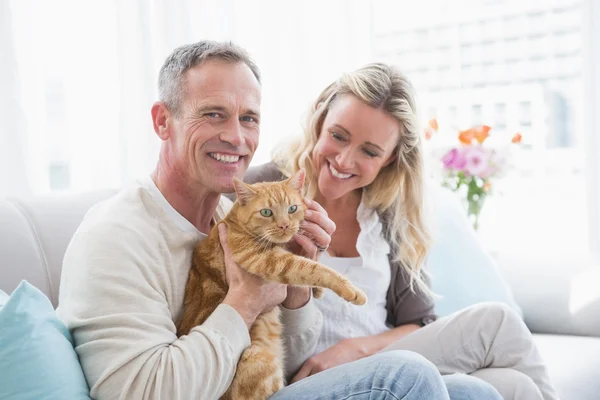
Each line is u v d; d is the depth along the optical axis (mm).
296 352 1555
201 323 1313
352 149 1721
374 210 1890
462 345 1663
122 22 2361
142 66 2391
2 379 1077
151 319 1198
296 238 1473
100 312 1186
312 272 1337
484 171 2652
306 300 1525
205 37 2670
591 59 3037
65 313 1248
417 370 1173
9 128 2117
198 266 1389
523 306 2400
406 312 1929
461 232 2367
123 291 1192
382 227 1915
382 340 1752
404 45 3467
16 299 1140
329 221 1532
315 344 1592
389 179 1880
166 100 1404
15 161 2125
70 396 1118
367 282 1814
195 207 1457
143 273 1249
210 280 1381
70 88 2316
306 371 1564
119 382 1131
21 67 2178
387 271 1880
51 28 2289
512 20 3291
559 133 3256
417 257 1926
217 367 1175
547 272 2422
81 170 2338
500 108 3352
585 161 3068
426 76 3459
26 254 1588
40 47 2242
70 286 1250
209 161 1386
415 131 1808
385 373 1180
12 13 2133
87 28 2328
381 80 1750
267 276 1326
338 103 1753
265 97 2914
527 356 1654
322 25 3041
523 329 1674
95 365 1165
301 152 1870
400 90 1780
